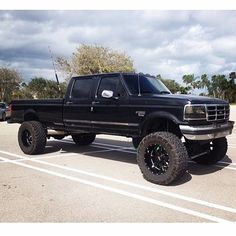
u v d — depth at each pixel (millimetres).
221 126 5863
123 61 38656
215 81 98312
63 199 4621
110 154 8367
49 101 7973
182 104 5371
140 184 5461
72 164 7059
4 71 47594
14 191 5000
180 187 5285
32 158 7727
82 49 38000
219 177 5953
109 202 4504
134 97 6117
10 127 16656
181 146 5281
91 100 6922
